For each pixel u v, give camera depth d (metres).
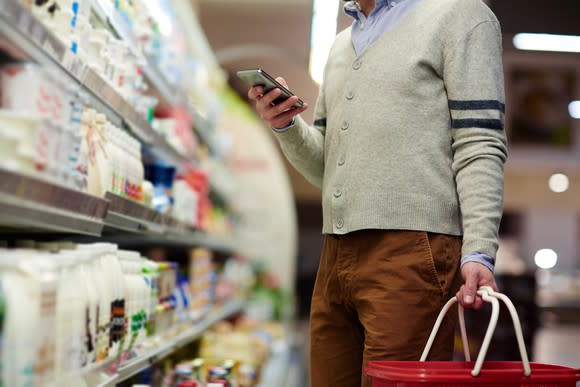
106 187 2.12
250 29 10.07
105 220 2.15
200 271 4.36
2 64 1.49
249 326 6.39
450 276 1.99
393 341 1.95
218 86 6.48
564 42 4.56
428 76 2.05
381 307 1.97
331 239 2.14
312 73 6.94
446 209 2.00
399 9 2.13
